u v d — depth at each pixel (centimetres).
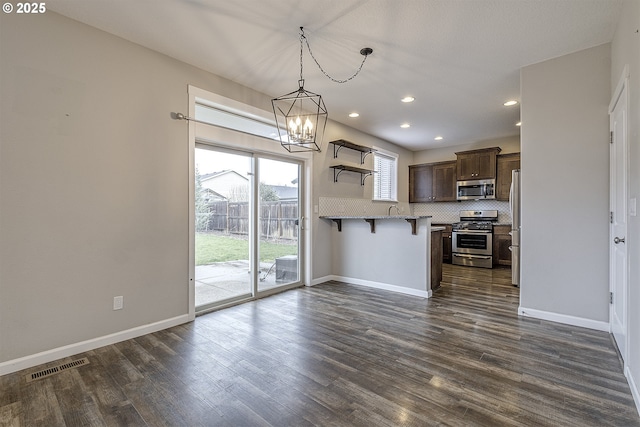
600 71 279
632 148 196
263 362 230
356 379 206
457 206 704
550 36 266
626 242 211
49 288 233
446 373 213
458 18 243
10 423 166
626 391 190
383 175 664
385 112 468
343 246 494
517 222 452
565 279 298
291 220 446
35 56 225
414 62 314
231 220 373
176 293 306
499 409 174
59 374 214
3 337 214
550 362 227
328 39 274
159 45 282
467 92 391
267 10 235
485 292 423
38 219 227
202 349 252
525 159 318
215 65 320
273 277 421
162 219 295
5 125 214
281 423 165
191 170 317
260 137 389
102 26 253
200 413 173
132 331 275
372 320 317
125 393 192
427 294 402
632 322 192
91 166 252
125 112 271
